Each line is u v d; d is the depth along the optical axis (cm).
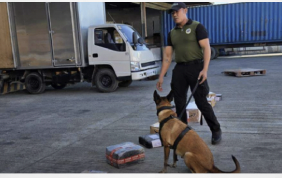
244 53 2152
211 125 388
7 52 934
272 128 448
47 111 678
